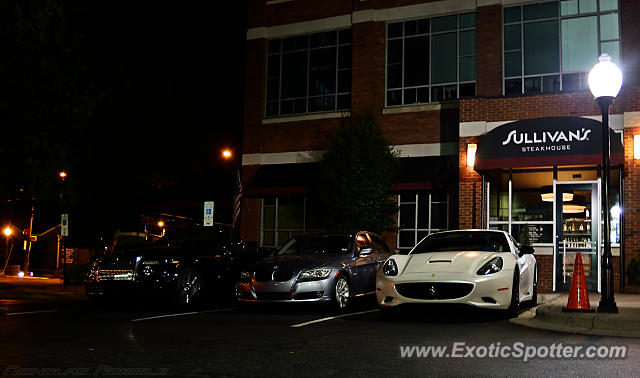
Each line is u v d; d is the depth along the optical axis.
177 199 21.61
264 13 22.28
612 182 15.99
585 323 8.52
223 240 13.99
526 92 18.39
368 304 13.14
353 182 17.44
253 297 11.07
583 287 9.37
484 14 18.94
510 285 9.64
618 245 15.62
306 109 21.38
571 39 18.11
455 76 19.38
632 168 15.54
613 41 17.64
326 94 21.14
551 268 16.14
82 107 14.22
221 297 13.24
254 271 11.19
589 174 16.11
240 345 7.38
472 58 19.25
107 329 8.86
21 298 15.15
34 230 43.91
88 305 13.29
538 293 14.66
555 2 18.38
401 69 20.06
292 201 20.88
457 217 18.38
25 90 13.27
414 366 6.11
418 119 19.34
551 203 16.47
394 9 20.23
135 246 14.48
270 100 21.98
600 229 15.61
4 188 13.78
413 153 19.23
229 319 10.09
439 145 18.97
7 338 8.02
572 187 16.12
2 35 13.09
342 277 11.41
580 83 17.86
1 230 40.03
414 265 9.98
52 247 44.59
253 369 6.03
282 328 8.88
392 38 20.31
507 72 18.67
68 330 8.77
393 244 19.19
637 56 17.16
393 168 17.86
